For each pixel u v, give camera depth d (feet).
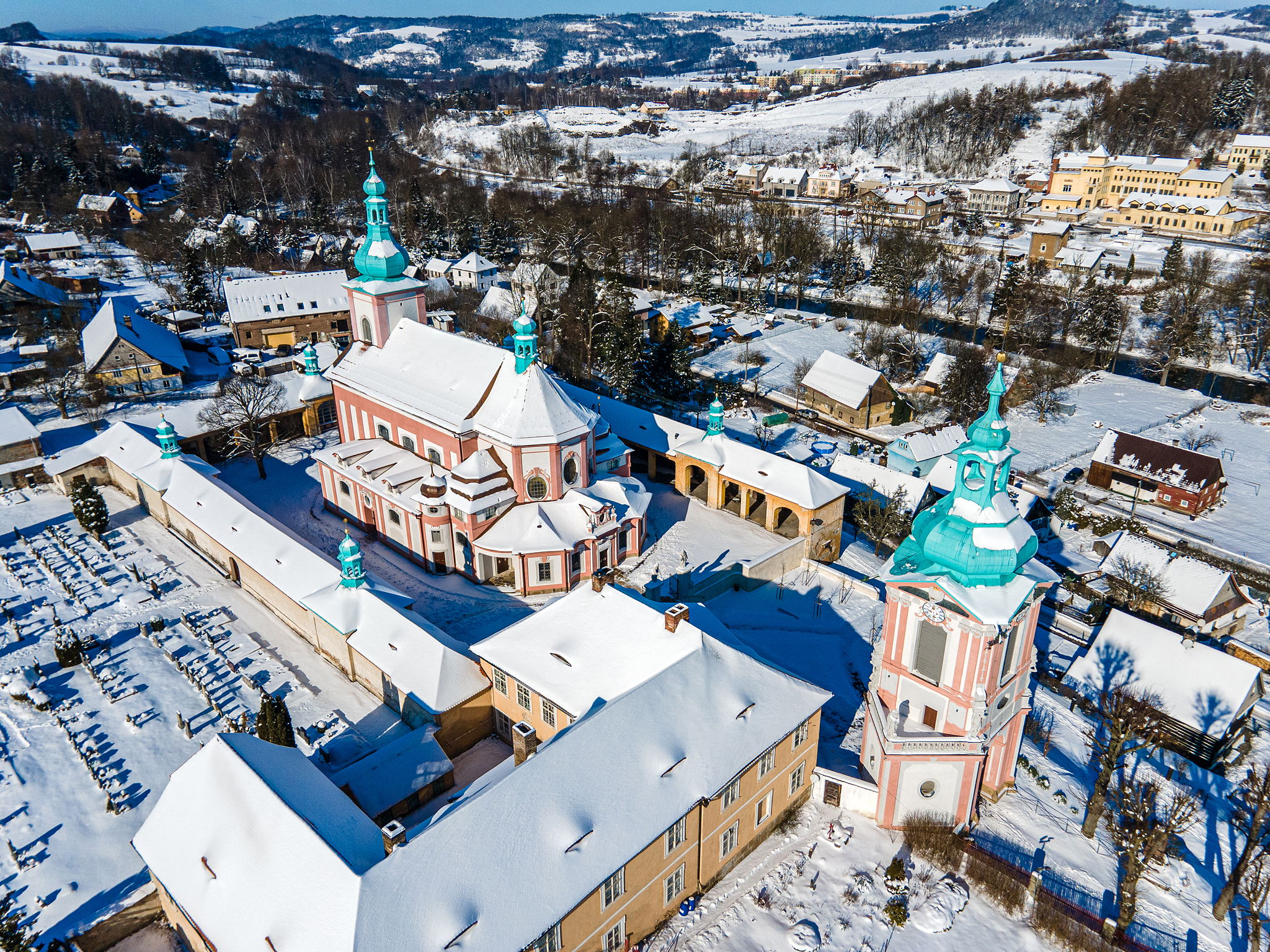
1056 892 154.51
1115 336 476.95
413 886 117.29
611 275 488.02
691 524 284.82
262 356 438.81
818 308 579.48
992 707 156.66
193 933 135.54
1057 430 393.50
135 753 183.62
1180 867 163.73
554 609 183.93
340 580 212.23
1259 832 171.83
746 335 503.20
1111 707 202.39
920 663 160.04
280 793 130.72
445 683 181.78
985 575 143.74
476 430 246.47
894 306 534.37
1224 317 520.01
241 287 454.40
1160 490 326.85
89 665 209.56
